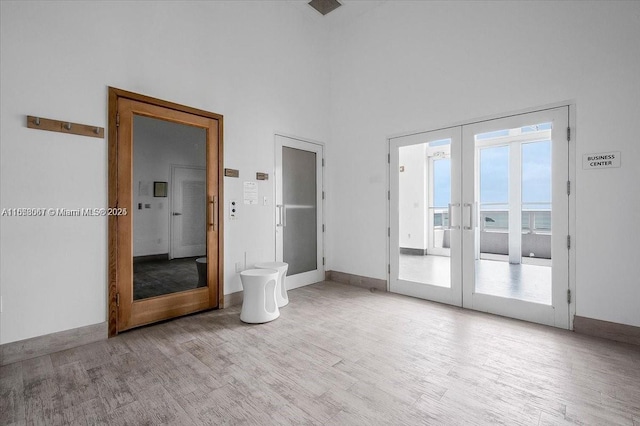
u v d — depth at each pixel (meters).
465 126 3.38
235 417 1.61
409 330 2.76
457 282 3.45
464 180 3.40
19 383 1.90
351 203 4.49
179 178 3.11
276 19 3.99
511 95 3.07
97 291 2.54
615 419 1.58
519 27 3.02
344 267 4.58
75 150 2.44
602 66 2.59
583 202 2.69
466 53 3.37
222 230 3.38
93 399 1.75
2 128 2.14
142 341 2.52
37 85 2.27
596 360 2.21
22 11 2.21
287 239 4.16
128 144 2.71
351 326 2.85
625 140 2.49
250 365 2.13
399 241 4.01
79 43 2.45
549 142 2.87
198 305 3.20
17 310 2.19
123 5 2.69
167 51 2.97
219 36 3.39
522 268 4.36
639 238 2.45
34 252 2.26
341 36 4.63
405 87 3.89
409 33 3.85
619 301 2.53
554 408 1.68
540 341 2.52
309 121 4.44
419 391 1.83
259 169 3.78
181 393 1.81
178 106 3.03
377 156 4.19
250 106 3.68
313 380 1.95
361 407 1.69
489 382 1.93
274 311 3.07
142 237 2.86
